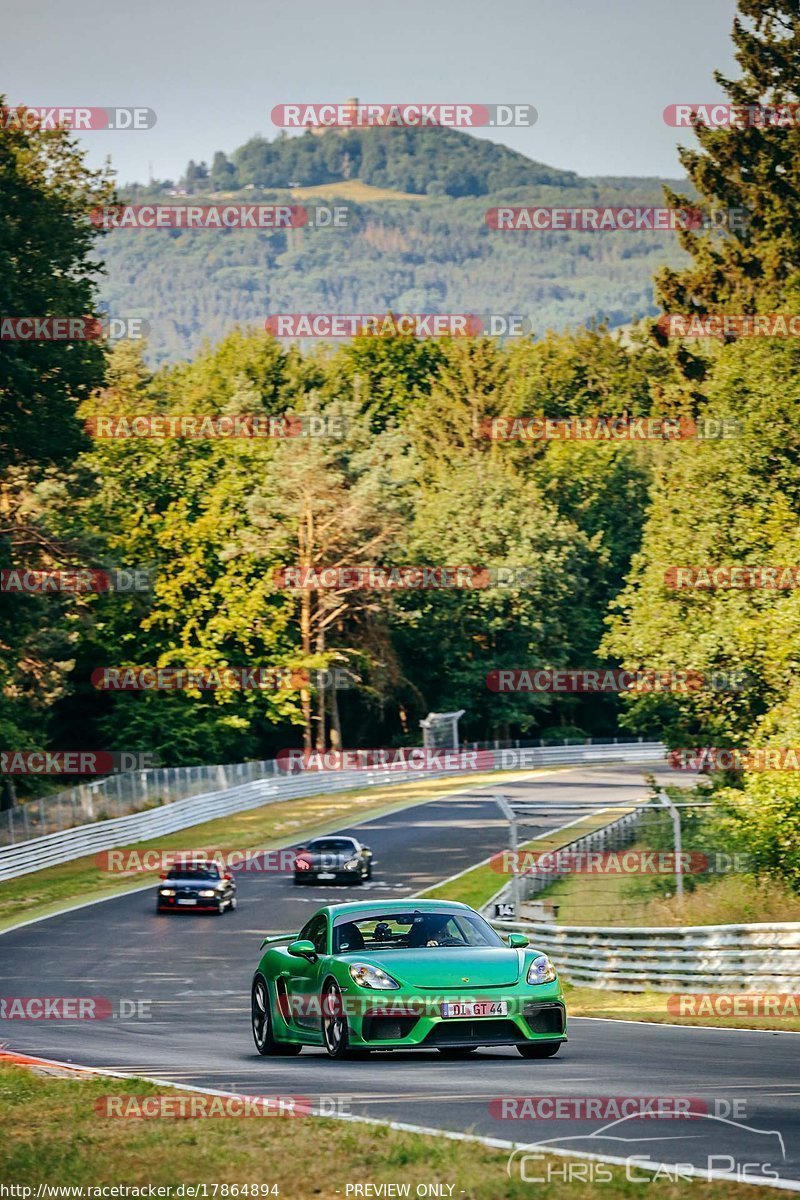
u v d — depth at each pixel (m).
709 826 91.69
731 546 110.31
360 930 32.06
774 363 111.31
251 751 191.12
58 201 117.81
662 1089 25.39
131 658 185.88
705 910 61.62
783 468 110.75
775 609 99.00
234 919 89.31
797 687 93.81
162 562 186.75
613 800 149.25
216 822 142.38
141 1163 20.36
